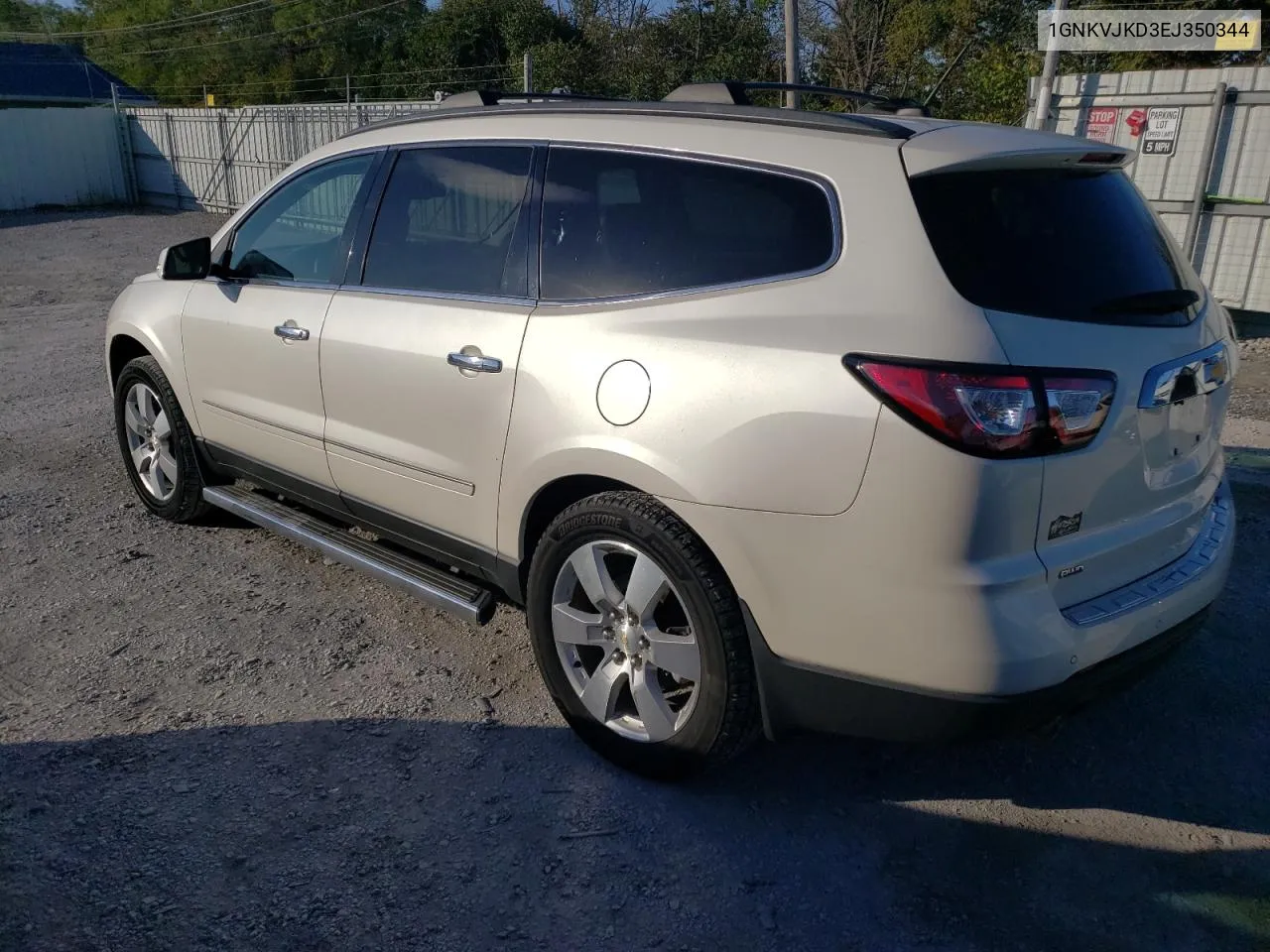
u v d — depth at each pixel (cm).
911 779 329
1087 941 264
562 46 2614
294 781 319
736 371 279
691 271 304
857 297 268
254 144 2452
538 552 330
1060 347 259
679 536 293
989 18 2178
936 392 250
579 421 311
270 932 261
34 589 448
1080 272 279
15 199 2706
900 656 263
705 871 286
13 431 698
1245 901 278
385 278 390
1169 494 298
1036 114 1029
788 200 289
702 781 323
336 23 4869
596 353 309
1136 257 299
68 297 1393
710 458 281
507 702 366
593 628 322
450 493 361
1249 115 909
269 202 448
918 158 272
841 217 277
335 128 2186
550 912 270
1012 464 249
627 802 312
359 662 391
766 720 293
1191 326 302
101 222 2434
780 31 2595
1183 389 290
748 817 308
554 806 310
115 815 301
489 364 337
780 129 301
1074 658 263
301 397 414
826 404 263
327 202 422
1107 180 313
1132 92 970
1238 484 568
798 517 269
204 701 362
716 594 289
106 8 6019
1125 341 274
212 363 459
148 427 519
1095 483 267
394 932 262
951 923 269
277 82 4822
